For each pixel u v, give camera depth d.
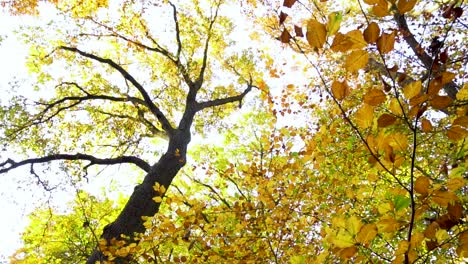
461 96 1.92
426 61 5.07
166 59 11.85
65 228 9.66
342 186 5.59
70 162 10.07
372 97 1.84
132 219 6.69
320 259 2.88
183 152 8.33
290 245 5.28
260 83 6.43
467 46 5.08
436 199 1.91
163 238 4.87
